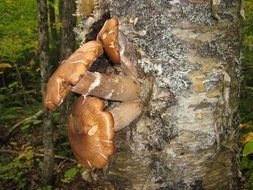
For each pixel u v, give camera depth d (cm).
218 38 49
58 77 49
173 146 50
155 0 48
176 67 48
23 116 224
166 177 51
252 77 191
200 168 51
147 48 49
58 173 164
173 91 49
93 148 50
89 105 52
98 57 54
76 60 49
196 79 49
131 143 51
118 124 51
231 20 49
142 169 52
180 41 48
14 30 280
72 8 177
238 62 53
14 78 265
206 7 48
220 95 50
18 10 314
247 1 229
